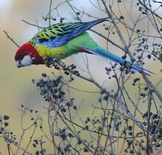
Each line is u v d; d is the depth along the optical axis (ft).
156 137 33.09
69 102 32.45
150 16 37.01
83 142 32.35
